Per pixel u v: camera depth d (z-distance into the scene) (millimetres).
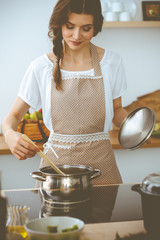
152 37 3250
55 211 1139
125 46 3230
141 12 3207
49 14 3162
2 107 3193
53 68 1841
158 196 1261
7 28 3133
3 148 2590
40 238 858
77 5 1518
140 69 3266
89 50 1872
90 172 1246
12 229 938
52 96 1813
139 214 1109
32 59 3191
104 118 1808
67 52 1844
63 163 1749
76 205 1198
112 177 1732
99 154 1750
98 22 1652
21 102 1883
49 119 1850
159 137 2953
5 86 3184
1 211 816
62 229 922
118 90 1921
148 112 1611
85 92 1795
